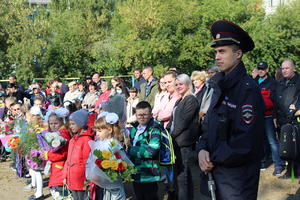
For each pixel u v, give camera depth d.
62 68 27.81
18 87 11.66
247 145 2.61
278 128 6.06
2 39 27.80
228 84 2.70
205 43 27.45
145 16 26.25
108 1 40.56
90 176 4.43
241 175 2.69
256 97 2.65
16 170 7.53
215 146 2.77
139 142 4.74
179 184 5.10
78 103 8.81
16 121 7.26
